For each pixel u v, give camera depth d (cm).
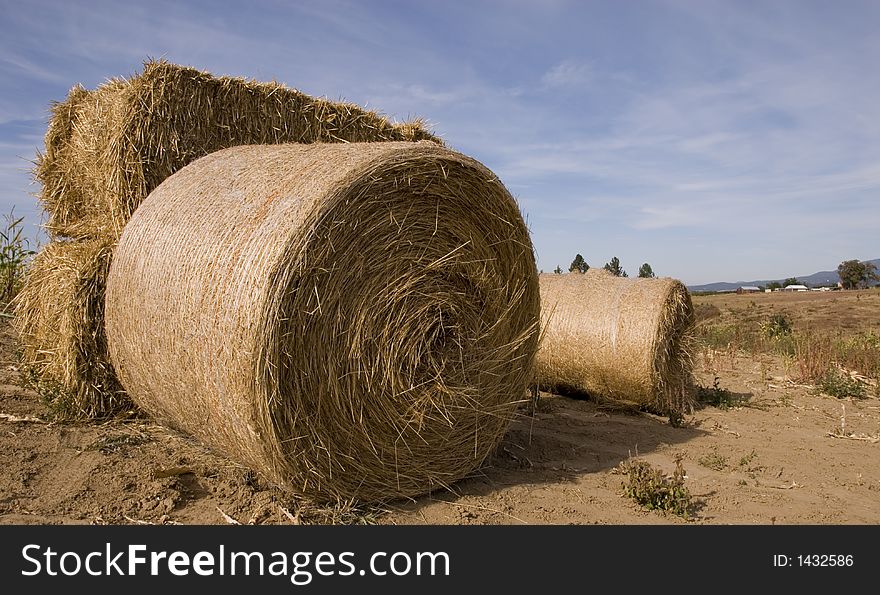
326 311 391
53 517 364
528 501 448
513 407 512
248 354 369
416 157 424
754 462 571
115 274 498
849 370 1138
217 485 430
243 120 645
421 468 448
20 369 651
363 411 414
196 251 419
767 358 1320
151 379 465
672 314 780
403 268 428
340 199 391
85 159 639
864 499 486
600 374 786
